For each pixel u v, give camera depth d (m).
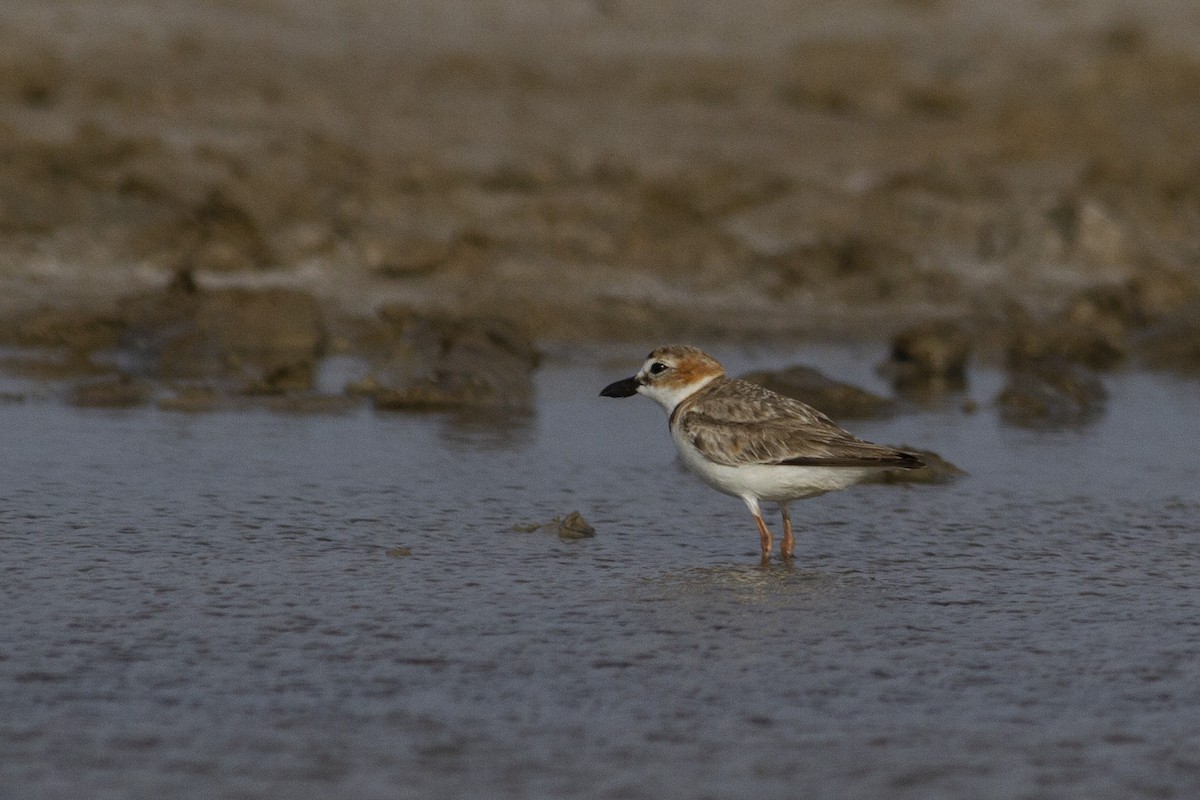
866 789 7.11
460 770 7.21
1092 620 9.60
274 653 8.70
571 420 15.89
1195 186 30.20
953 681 8.47
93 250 22.06
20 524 11.34
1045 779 7.25
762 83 37.03
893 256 23.92
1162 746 7.63
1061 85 38.78
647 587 10.19
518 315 20.69
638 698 8.13
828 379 16.92
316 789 7.00
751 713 7.96
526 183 27.05
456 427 15.36
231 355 18.11
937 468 13.73
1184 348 20.73
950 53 40.56
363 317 20.50
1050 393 17.25
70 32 33.75
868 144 32.50
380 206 24.94
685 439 11.16
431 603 9.70
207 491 12.48
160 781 7.06
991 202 27.91
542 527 11.66
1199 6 44.88
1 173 23.83
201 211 22.67
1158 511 12.61
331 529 11.48
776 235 25.89
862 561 10.99
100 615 9.29
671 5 41.72
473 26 38.81
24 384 16.66
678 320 21.50
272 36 36.03
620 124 32.75
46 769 7.16
